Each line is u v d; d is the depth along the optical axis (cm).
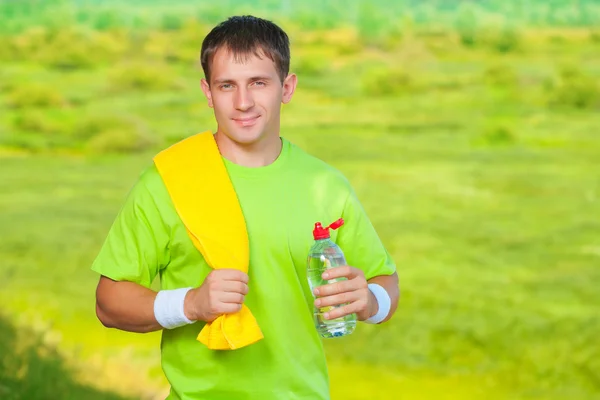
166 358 270
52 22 1527
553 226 1434
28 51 1513
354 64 1548
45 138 1479
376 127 1530
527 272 1362
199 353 265
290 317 267
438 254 1411
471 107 1525
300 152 276
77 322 1168
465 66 1540
